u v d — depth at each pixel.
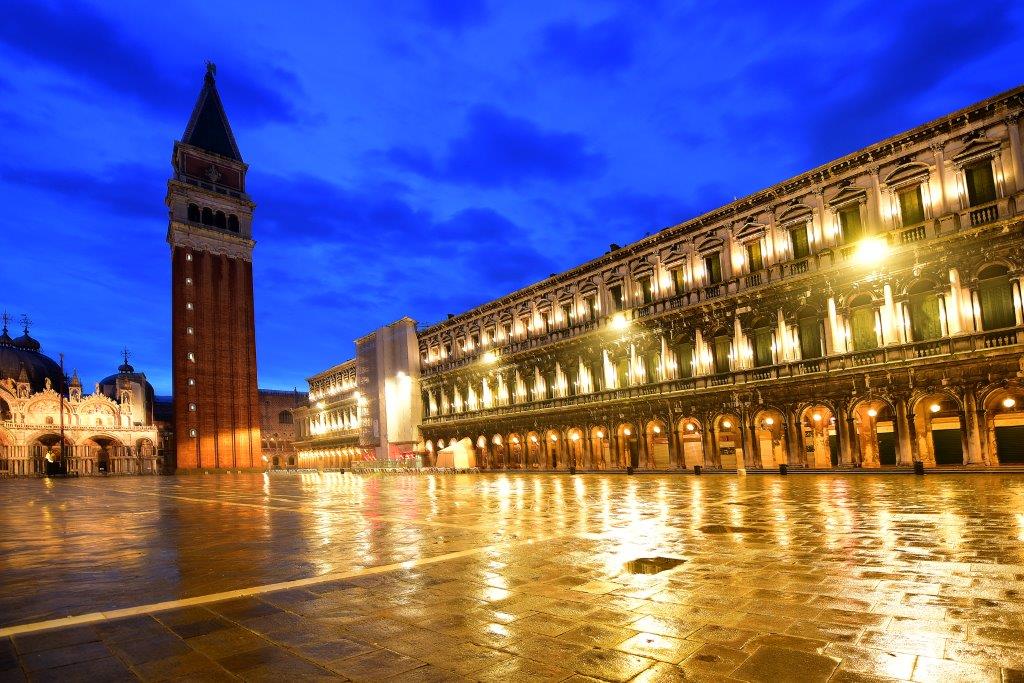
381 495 34.34
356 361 93.25
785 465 38.34
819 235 39.78
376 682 6.48
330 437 103.25
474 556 13.41
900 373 35.16
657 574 11.09
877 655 6.85
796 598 9.23
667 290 49.44
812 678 6.27
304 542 16.34
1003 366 31.59
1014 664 6.50
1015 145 31.73
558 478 46.31
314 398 113.69
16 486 62.78
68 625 8.81
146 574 12.46
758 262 43.28
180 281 96.75
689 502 23.59
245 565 13.15
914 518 16.72
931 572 10.52
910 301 35.53
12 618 9.25
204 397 96.50
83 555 15.09
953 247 33.50
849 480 31.84
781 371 40.97
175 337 95.75
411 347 80.62
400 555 13.84
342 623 8.63
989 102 32.47
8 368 115.25
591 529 17.02
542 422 59.91
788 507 20.67
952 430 35.19
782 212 41.84
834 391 38.16
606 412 53.19
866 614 8.33
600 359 55.06
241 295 103.06
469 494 32.34
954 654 6.82
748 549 13.20
